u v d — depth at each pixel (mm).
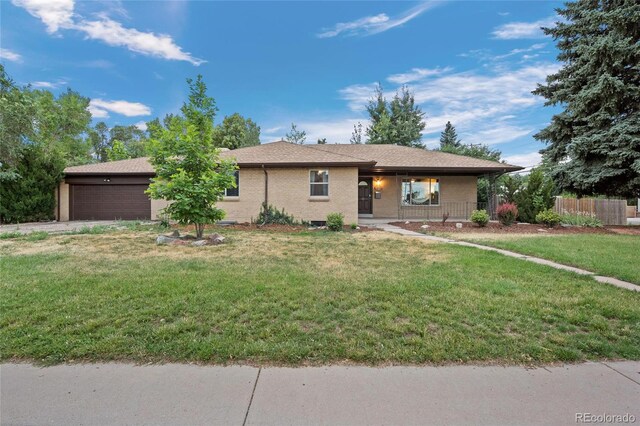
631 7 11617
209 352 2787
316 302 3986
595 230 12070
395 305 3910
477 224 12500
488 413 2080
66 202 15500
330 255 6953
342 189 13328
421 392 2301
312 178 13523
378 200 16984
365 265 6008
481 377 2498
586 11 13492
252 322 3408
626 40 11781
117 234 9844
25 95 16266
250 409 2113
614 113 12727
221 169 9023
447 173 16516
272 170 13555
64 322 3330
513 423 1995
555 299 4148
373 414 2066
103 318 3445
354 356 2764
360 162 12812
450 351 2848
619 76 12648
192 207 8273
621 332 3271
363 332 3199
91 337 3037
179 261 6168
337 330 3250
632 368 2637
